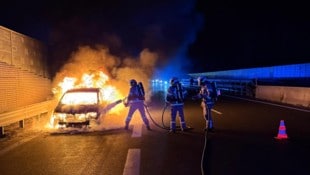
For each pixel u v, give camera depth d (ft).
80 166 21.08
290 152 23.22
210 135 30.19
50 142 29.40
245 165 20.07
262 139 27.81
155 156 22.89
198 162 21.03
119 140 29.17
